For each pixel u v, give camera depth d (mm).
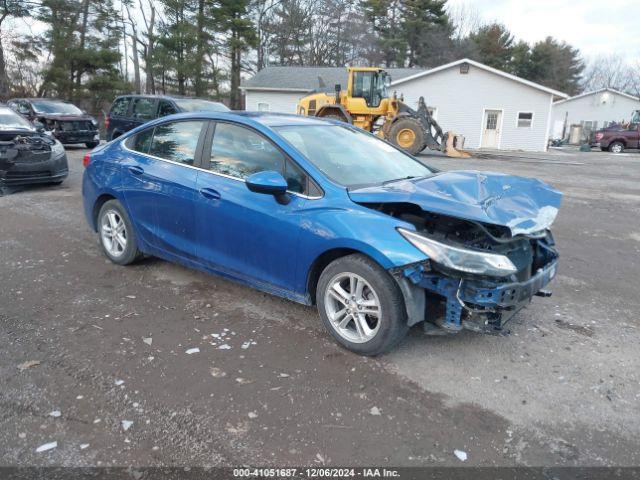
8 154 8695
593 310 4461
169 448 2545
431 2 50750
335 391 3066
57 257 5422
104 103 35188
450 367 3377
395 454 2551
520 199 3416
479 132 29688
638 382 3273
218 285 4711
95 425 2697
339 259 3459
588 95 42594
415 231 3178
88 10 34969
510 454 2570
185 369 3262
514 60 57812
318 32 51281
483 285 3096
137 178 4711
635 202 10328
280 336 3744
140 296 4418
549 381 3250
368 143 4539
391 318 3268
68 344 3541
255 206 3805
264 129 3961
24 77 37281
